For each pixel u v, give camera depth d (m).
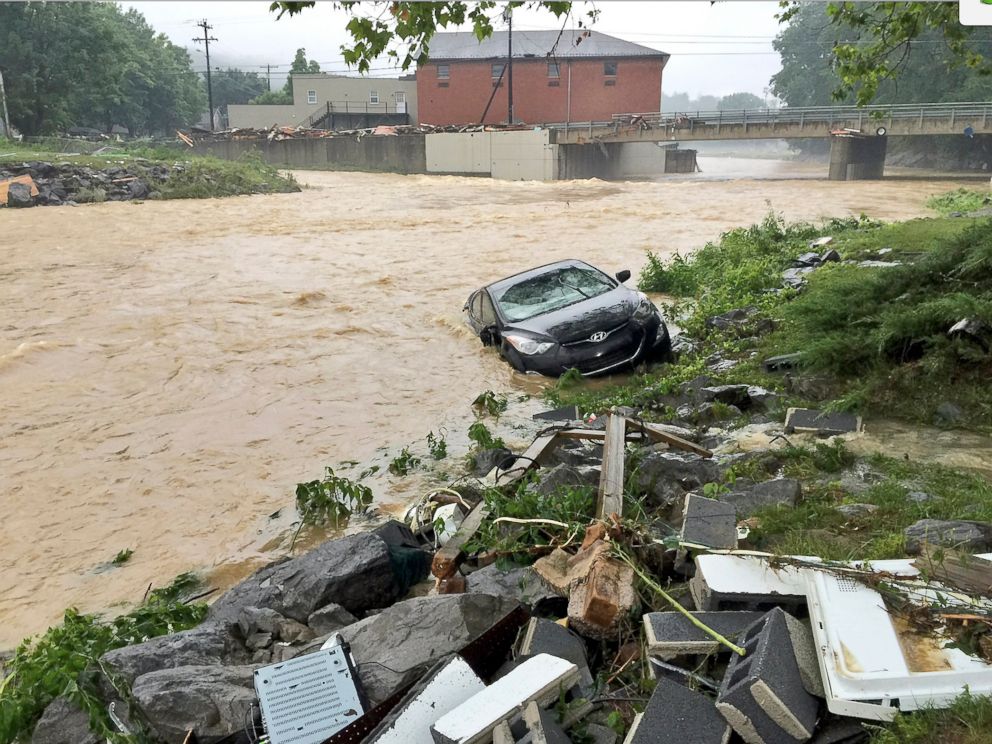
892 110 58.62
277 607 5.57
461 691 3.74
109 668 4.56
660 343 11.89
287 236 27.91
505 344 12.16
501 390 11.54
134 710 4.14
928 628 3.60
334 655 4.21
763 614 3.95
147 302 17.77
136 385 12.39
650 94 74.38
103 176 41.25
